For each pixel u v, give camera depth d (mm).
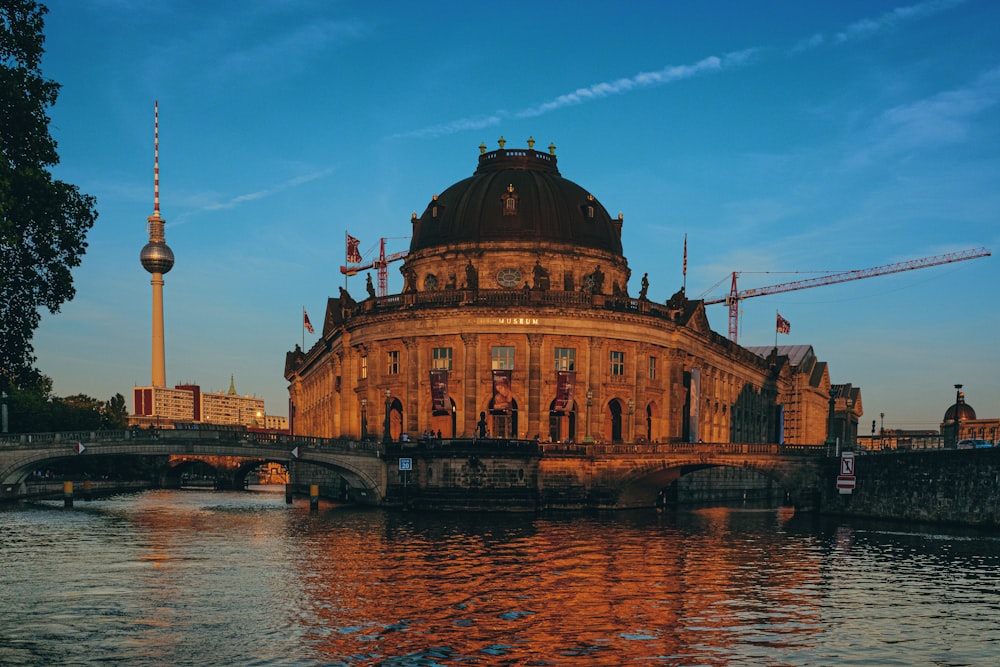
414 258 100875
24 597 37312
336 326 102812
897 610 36156
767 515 82688
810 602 37594
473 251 96500
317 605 35781
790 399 160625
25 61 35688
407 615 34125
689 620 33938
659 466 82000
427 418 90750
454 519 71125
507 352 89812
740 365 129000
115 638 30406
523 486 76625
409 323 91375
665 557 49938
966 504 69500
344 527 65125
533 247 95688
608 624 33031
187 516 77438
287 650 29031
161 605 35688
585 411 90000
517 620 33500
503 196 97125
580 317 89562
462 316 89000
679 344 98688
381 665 27578
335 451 83125
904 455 75625
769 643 30625
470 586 40062
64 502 93375
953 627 33281
